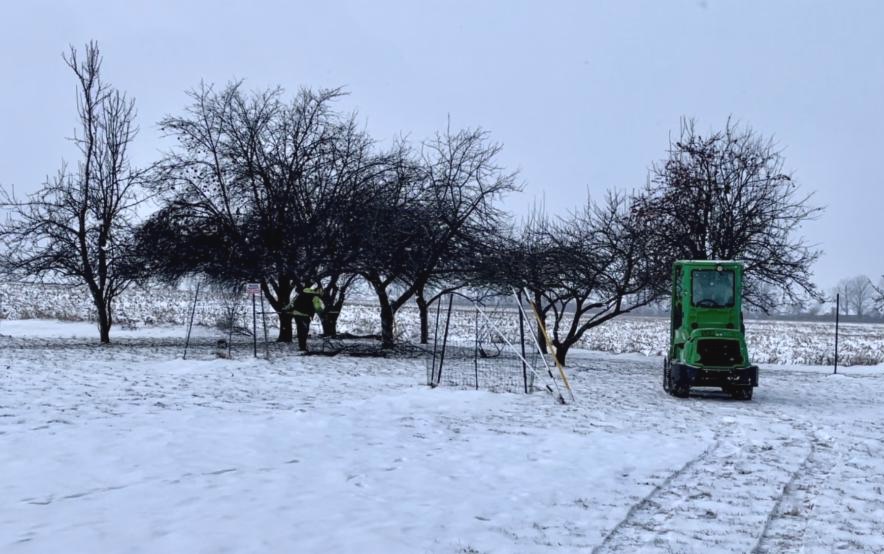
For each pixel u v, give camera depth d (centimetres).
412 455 1121
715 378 2086
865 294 12131
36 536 655
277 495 845
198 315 4800
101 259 3178
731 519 838
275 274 3036
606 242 3319
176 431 1183
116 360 2439
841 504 930
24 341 3250
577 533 759
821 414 1855
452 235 3059
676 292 2338
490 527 770
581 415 1656
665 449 1262
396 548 679
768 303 3347
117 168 3195
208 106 3100
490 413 1633
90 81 3150
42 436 1097
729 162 3350
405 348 3175
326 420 1369
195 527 703
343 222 2938
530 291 3122
